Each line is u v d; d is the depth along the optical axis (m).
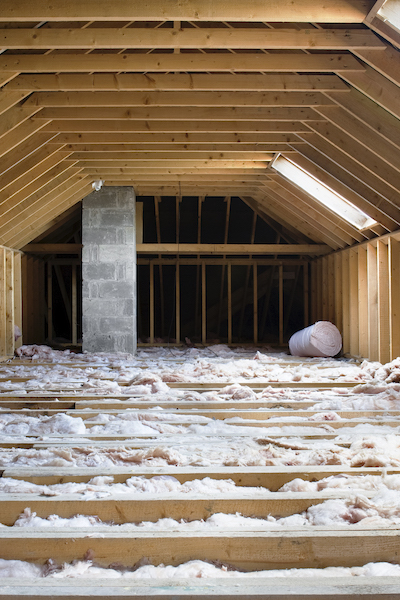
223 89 4.20
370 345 6.66
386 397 4.02
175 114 4.88
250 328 11.06
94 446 2.92
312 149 5.51
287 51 4.04
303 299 10.27
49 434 3.19
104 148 5.84
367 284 6.88
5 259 7.49
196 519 2.13
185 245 8.48
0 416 3.65
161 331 10.54
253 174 7.26
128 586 1.53
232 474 2.45
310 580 1.55
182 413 3.75
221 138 5.48
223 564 1.82
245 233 9.73
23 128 4.77
